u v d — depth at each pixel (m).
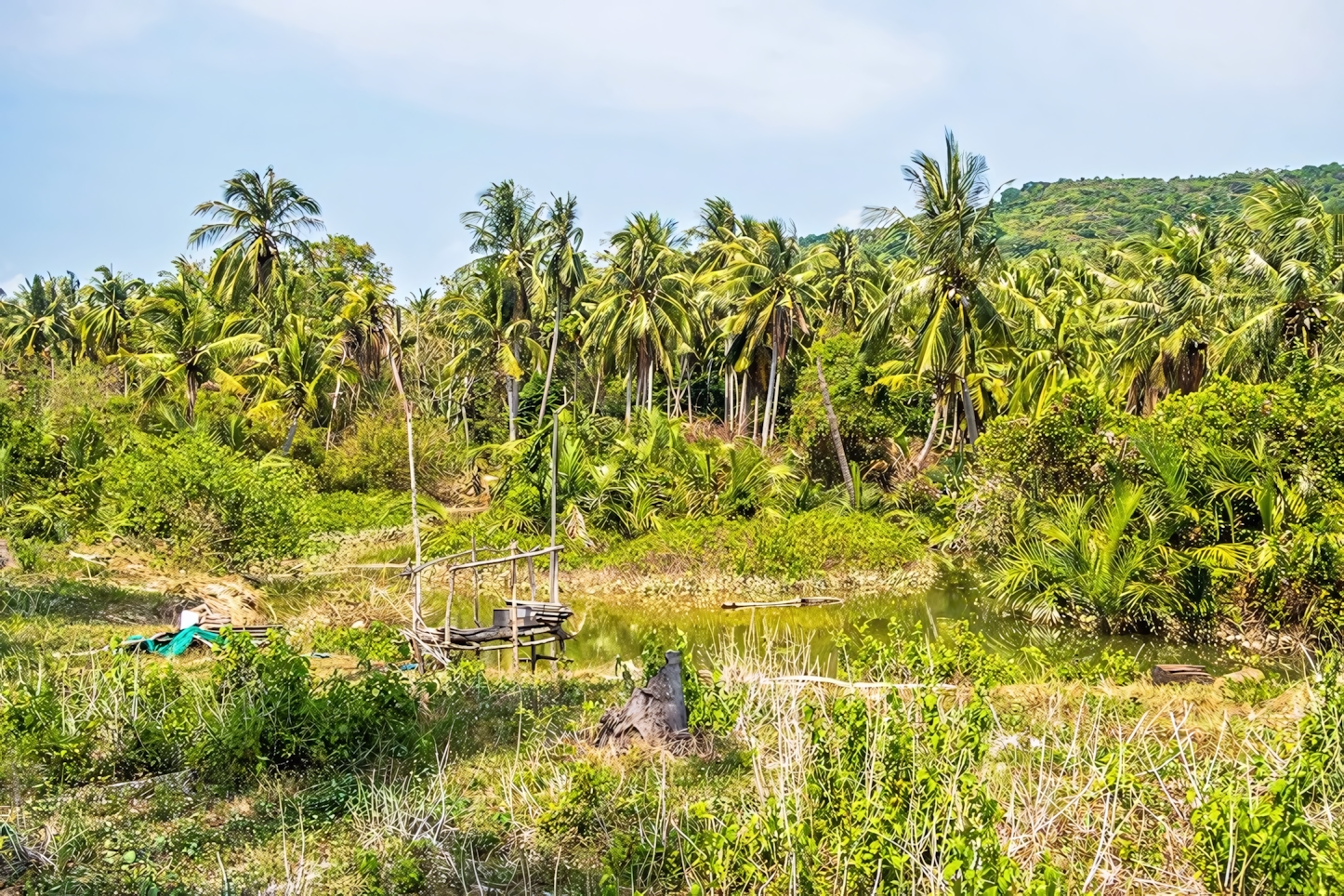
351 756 7.48
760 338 36.16
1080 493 19.44
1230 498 16.64
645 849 5.73
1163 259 30.69
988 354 31.27
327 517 29.19
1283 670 13.48
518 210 37.41
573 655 15.02
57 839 5.75
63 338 56.78
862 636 16.50
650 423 29.67
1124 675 11.74
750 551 22.03
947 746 6.49
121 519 18.38
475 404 45.38
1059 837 5.86
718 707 8.32
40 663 8.34
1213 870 5.17
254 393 36.62
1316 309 23.41
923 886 5.11
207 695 7.77
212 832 6.08
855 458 31.77
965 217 25.66
